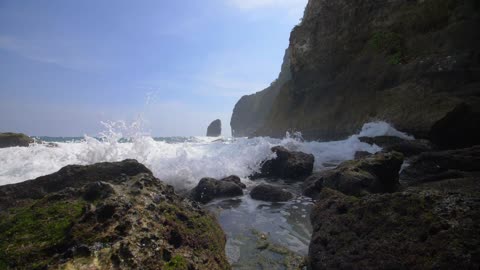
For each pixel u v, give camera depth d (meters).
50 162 8.65
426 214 3.13
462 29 13.66
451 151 7.76
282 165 9.20
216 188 7.04
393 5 17.56
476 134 10.45
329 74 19.94
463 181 5.75
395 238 3.15
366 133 12.51
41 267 2.52
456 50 13.41
